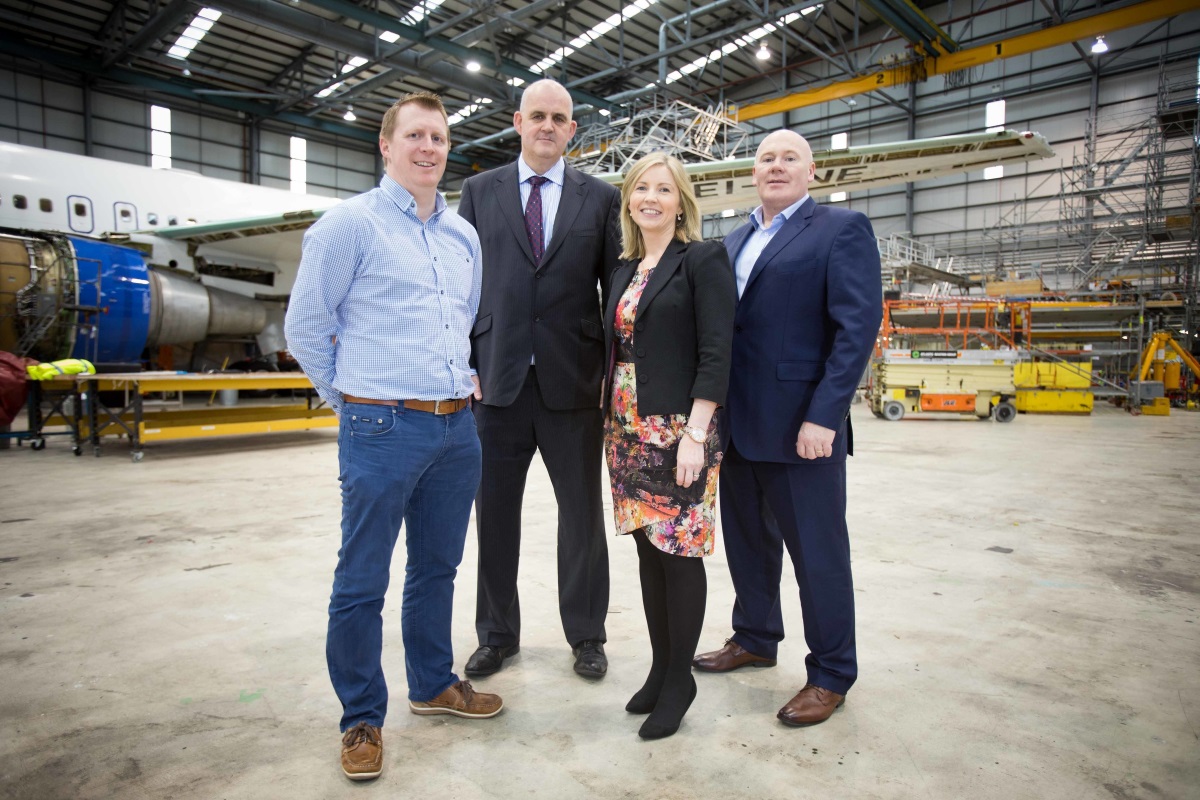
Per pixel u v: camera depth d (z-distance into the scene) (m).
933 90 21.22
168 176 10.75
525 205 2.18
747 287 1.90
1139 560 3.12
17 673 1.96
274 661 2.06
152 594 2.64
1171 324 16.19
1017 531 3.65
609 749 1.59
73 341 7.36
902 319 12.61
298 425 7.13
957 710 1.76
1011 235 20.27
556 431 2.11
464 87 18.00
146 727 1.67
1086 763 1.51
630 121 12.66
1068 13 15.55
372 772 1.45
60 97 17.91
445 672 1.77
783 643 2.25
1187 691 1.86
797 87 19.84
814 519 1.78
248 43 18.05
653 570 1.77
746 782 1.45
